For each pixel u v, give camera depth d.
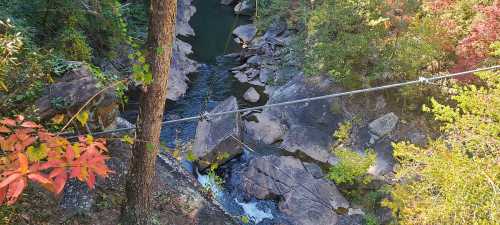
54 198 5.79
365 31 12.66
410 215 6.55
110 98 6.83
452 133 7.02
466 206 5.67
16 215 5.17
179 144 11.97
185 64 16.09
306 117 12.93
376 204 10.45
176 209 6.78
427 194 6.54
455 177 5.84
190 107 13.93
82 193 6.09
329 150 12.06
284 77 14.95
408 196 6.83
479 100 6.71
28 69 5.98
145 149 4.94
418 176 10.09
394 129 12.29
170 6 4.18
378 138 12.17
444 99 12.06
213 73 16.25
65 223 5.55
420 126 12.29
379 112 12.76
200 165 11.26
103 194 6.28
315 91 13.50
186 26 19.50
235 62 17.22
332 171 11.05
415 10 12.71
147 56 4.42
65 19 9.79
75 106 6.38
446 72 11.93
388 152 11.77
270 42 17.16
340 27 12.88
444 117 7.07
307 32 14.68
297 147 12.07
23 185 2.15
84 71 6.95
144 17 14.88
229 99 13.05
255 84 15.45
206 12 21.75
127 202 5.44
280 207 10.31
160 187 7.13
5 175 2.29
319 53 13.10
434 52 11.41
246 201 10.57
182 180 7.73
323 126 12.63
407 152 6.93
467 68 11.12
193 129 12.79
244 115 13.55
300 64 14.80
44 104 6.21
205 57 17.48
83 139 3.02
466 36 11.50
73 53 9.06
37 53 6.61
